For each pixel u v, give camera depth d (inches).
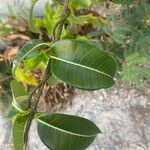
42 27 28.9
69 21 10.2
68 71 8.6
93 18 27.2
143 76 28.0
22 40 30.1
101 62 8.5
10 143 31.7
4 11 29.2
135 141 29.3
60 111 31.0
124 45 26.1
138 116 29.3
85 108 30.5
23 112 8.9
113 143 29.6
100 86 8.5
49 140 9.1
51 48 8.8
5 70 30.6
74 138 9.0
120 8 26.2
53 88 30.0
